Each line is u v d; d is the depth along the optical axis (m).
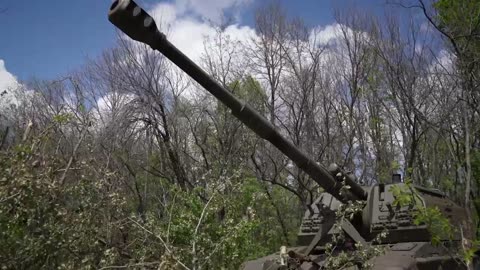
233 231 8.95
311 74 24.72
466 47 9.83
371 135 24.70
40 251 6.97
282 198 23.66
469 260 7.12
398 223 8.88
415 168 20.11
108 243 8.12
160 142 21.34
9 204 7.02
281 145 8.09
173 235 9.09
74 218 7.46
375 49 19.83
